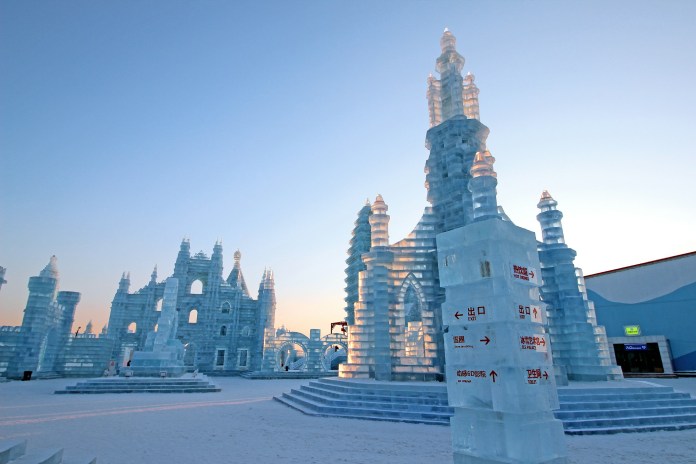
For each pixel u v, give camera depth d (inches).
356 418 633.6
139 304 2385.6
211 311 2361.0
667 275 1761.8
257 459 379.9
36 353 1562.5
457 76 1175.6
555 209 1002.7
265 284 2390.5
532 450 281.3
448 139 1086.4
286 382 1665.8
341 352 2250.2
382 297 932.6
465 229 357.7
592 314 942.4
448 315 356.2
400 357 916.0
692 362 1626.5
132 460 370.0
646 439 487.2
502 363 308.2
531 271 355.6
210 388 1147.9
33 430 511.2
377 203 1033.5
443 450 417.7
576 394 606.5
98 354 1870.1
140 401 876.6
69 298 1852.9
